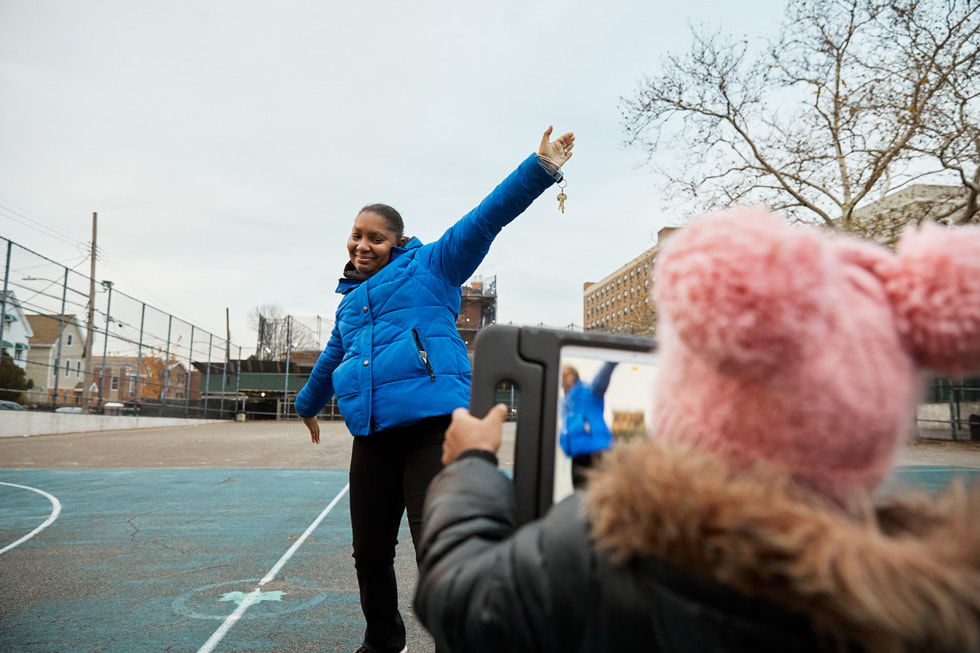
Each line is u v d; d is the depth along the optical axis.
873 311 0.61
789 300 0.54
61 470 10.73
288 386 39.69
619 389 1.14
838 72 17.25
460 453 1.01
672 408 0.71
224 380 36.62
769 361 0.56
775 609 0.58
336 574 3.96
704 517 0.58
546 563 0.75
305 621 3.08
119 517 6.09
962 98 15.18
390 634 2.21
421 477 2.03
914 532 0.63
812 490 0.63
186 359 31.14
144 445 16.34
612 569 0.70
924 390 0.68
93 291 22.88
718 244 0.58
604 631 0.70
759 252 0.55
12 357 19.38
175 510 6.52
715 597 0.60
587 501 0.73
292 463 12.10
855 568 0.52
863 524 0.58
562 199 1.90
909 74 15.96
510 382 1.11
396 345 2.12
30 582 3.77
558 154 1.89
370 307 2.21
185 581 3.79
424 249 2.24
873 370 0.59
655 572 0.65
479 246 2.07
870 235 15.98
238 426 29.20
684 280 0.58
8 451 14.16
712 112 18.61
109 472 10.40
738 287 0.54
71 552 4.58
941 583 0.51
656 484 0.62
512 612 0.76
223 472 10.41
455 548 0.86
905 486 0.70
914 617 0.51
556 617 0.73
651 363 1.17
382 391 2.10
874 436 0.60
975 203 15.91
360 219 2.34
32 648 2.73
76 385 22.31
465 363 2.20
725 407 0.63
